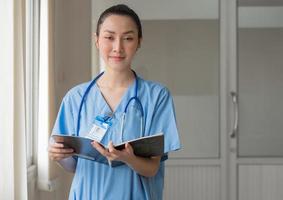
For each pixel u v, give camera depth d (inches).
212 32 149.9
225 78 150.3
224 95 150.6
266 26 149.3
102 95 64.9
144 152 59.0
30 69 108.1
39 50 105.0
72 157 66.4
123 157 56.8
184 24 150.0
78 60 142.5
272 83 150.4
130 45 61.3
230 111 151.3
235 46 149.8
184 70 150.3
